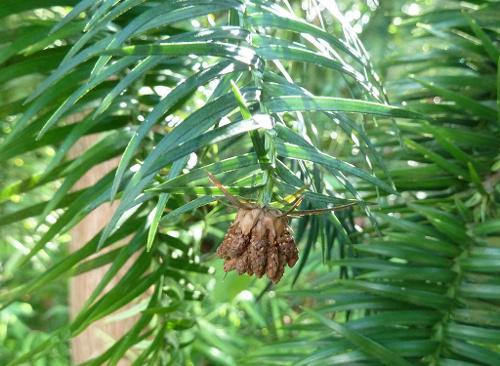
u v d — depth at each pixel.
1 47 0.41
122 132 0.41
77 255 0.40
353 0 0.75
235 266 0.25
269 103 0.26
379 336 0.39
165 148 0.24
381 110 0.26
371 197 0.50
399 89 0.55
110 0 0.28
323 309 0.42
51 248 0.88
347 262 0.43
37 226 0.38
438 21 0.53
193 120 0.25
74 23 0.37
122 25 0.40
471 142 0.46
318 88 0.72
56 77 0.29
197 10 0.28
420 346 0.38
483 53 0.51
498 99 0.44
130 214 0.40
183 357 0.46
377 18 0.74
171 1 0.28
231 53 0.26
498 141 0.46
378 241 0.43
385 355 0.36
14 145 0.38
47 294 1.13
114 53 0.24
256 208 0.25
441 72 0.71
